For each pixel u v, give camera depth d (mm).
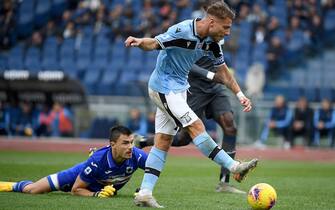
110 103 76438
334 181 43094
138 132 73938
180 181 39875
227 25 23859
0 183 29562
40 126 78312
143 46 23484
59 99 78125
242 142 73438
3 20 103375
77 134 77188
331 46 97562
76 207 24625
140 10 101812
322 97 88250
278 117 73438
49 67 95938
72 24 100500
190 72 34281
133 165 28172
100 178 28109
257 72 75438
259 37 94062
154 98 25000
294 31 96625
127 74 92812
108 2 104938
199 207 25906
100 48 97438
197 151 74875
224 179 33375
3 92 79312
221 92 34656
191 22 24000
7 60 99625
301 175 48375
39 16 105688
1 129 79312
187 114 24234
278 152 72562
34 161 54500
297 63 94812
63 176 28453
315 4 99875
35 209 24000
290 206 27375
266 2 100188
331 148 74000
